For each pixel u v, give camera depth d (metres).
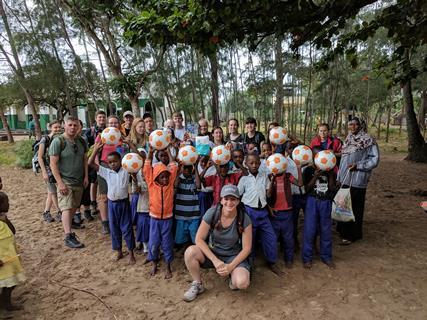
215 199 4.09
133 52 10.29
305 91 19.69
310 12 4.66
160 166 3.68
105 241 4.73
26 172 10.77
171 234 3.74
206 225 3.34
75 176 4.50
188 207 4.01
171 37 4.41
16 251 3.17
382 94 18.53
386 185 8.30
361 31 5.97
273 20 4.79
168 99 11.45
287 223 3.84
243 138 5.31
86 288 3.50
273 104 15.54
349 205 4.23
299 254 4.27
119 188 3.92
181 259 4.15
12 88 16.42
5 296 3.07
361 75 17.09
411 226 5.15
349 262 3.98
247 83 13.20
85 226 5.31
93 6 7.18
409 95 12.09
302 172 4.18
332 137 5.12
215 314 3.03
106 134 4.06
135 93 8.79
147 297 3.33
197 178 4.01
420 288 3.37
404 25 5.04
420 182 8.60
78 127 4.54
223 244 3.35
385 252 4.23
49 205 5.57
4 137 22.55
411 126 12.28
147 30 4.26
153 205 3.67
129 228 4.03
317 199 3.82
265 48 12.22
